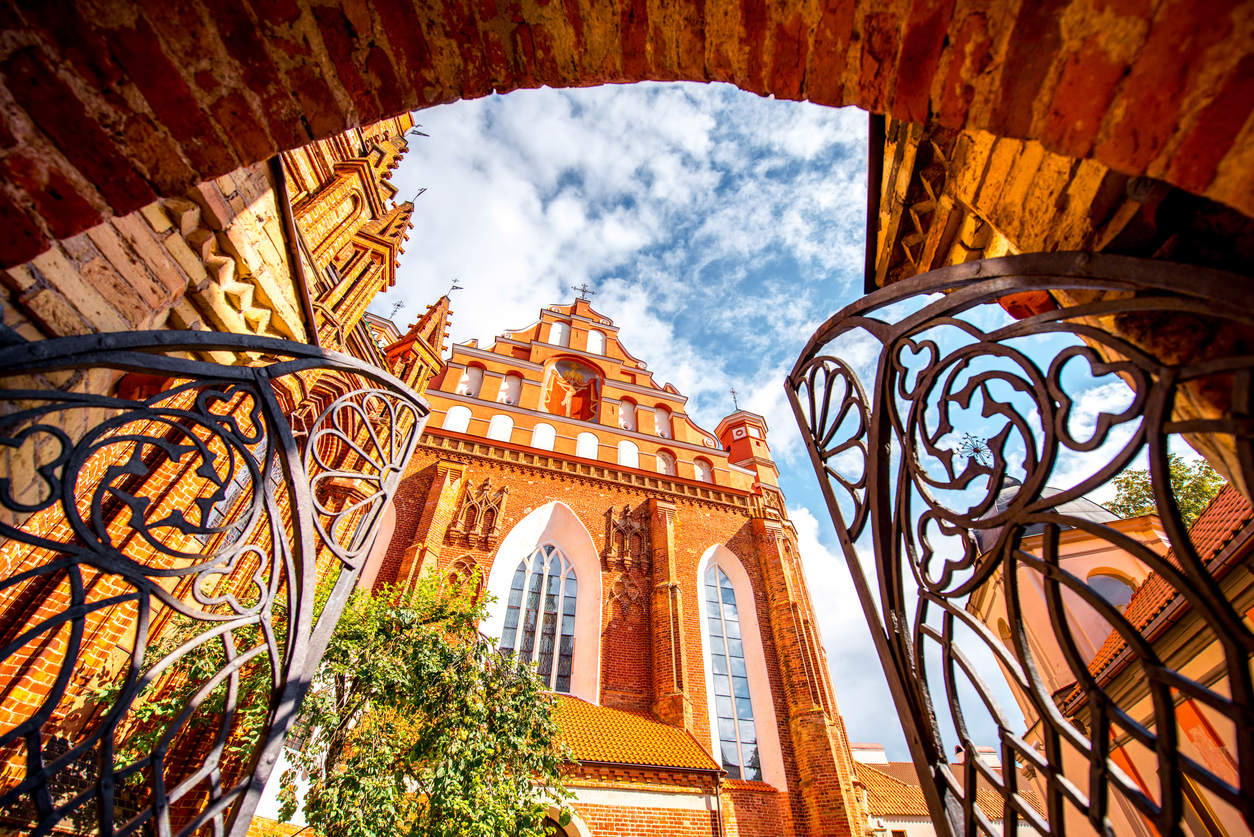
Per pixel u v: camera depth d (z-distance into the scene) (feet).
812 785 55.16
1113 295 6.31
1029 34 5.09
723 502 77.82
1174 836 4.91
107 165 6.34
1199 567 4.81
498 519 64.39
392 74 7.27
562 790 29.84
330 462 44.34
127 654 26.53
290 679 9.54
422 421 13.98
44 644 23.22
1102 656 37.47
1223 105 4.04
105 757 6.99
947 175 9.42
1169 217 5.63
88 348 6.95
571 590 64.03
